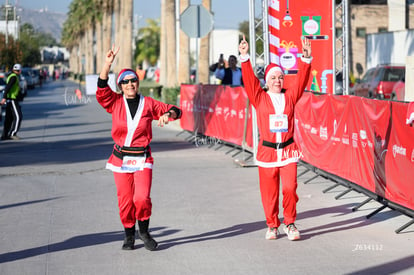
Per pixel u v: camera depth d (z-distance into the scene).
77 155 13.67
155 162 12.55
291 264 5.91
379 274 5.59
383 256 6.15
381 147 8.02
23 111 29.05
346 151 9.27
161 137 17.31
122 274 5.65
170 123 21.75
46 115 26.30
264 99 6.74
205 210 8.25
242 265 5.89
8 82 16.73
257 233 7.08
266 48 11.29
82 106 32.72
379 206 8.49
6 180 10.63
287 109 6.72
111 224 7.53
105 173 11.29
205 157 13.22
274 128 6.67
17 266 5.92
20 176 11.02
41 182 10.44
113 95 6.23
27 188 9.91
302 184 10.09
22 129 20.08
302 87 6.82
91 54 94.12
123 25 47.47
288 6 11.27
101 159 13.02
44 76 89.06
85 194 9.38
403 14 43.00
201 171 11.40
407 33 30.97
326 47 11.54
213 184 10.11
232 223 7.55
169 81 30.17
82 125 21.34
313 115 10.62
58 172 11.37
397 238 6.86
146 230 6.46
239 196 9.16
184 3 28.19
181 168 11.75
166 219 7.78
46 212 8.20
